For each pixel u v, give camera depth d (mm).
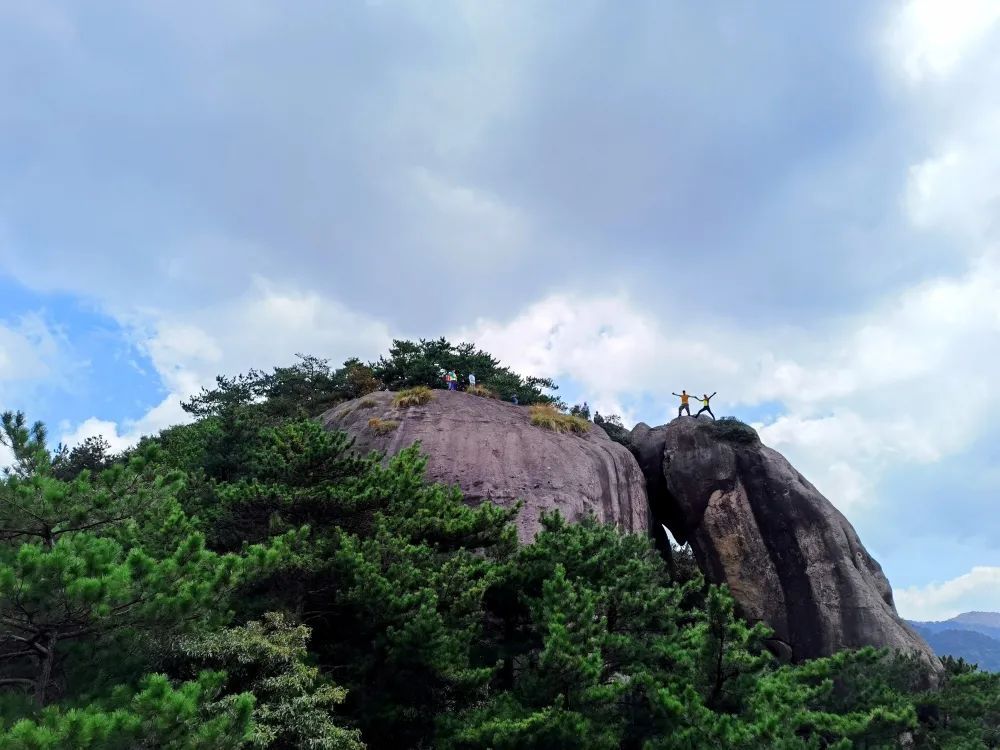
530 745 13125
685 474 37812
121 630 10117
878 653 20172
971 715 20688
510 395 43625
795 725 15461
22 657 11086
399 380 41656
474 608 16047
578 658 13195
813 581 32781
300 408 30594
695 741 13258
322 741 11703
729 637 15125
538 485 29344
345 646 15883
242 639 12297
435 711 15219
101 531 11281
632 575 17422
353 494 17891
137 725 7844
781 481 36219
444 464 29656
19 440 10547
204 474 23359
